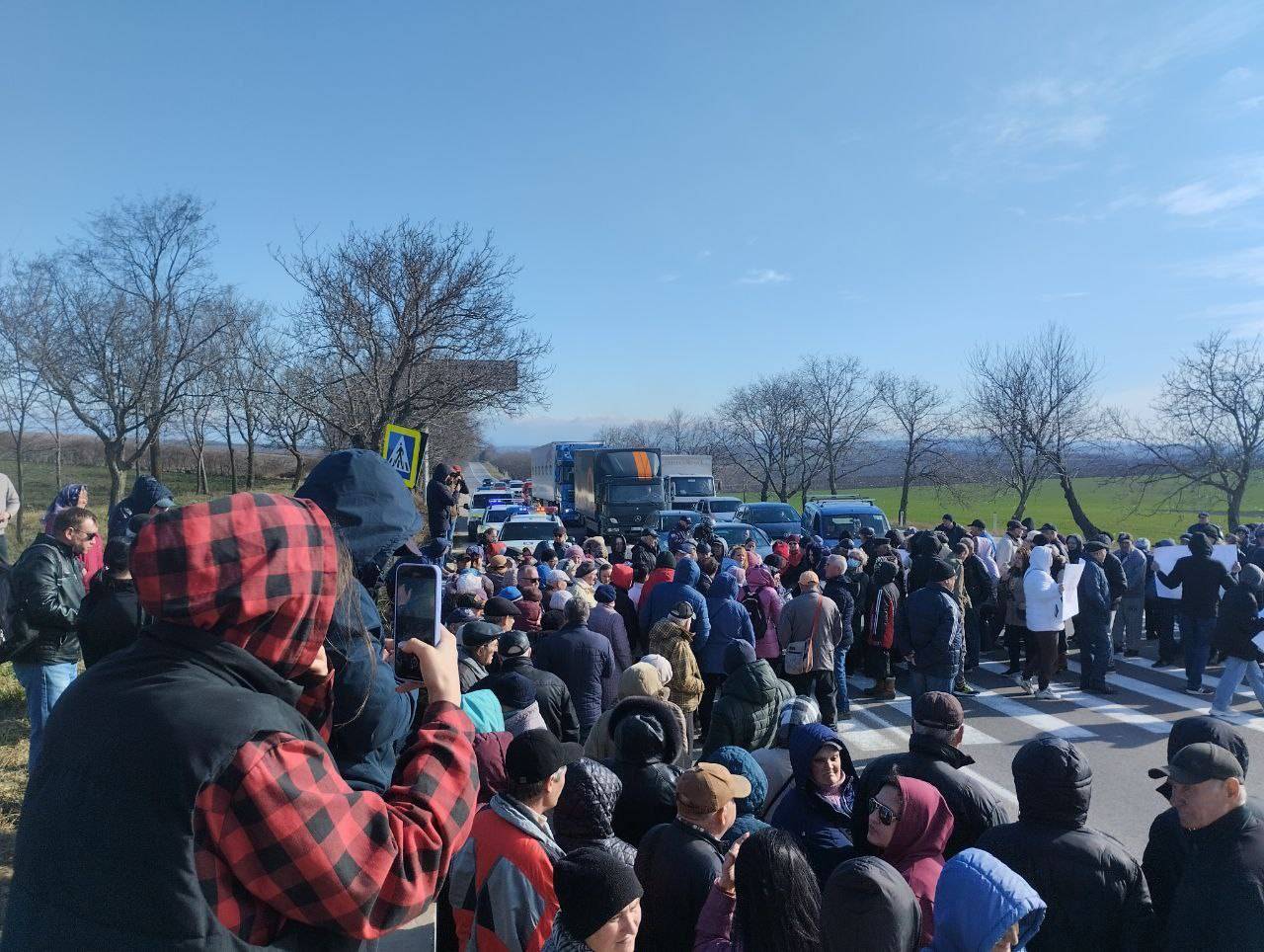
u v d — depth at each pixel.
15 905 1.27
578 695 7.24
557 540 17.23
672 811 4.06
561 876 2.60
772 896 2.56
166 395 24.47
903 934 2.48
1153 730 9.19
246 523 1.40
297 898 1.24
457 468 9.75
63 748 1.27
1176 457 27.44
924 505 48.91
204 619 1.35
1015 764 3.24
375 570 2.62
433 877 1.39
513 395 17.28
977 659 11.99
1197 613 10.63
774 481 48.50
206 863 1.19
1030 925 2.62
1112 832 6.59
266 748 1.26
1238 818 3.01
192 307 24.61
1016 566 11.94
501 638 5.97
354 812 1.32
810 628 8.87
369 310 16.73
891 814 3.45
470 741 1.59
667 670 6.12
